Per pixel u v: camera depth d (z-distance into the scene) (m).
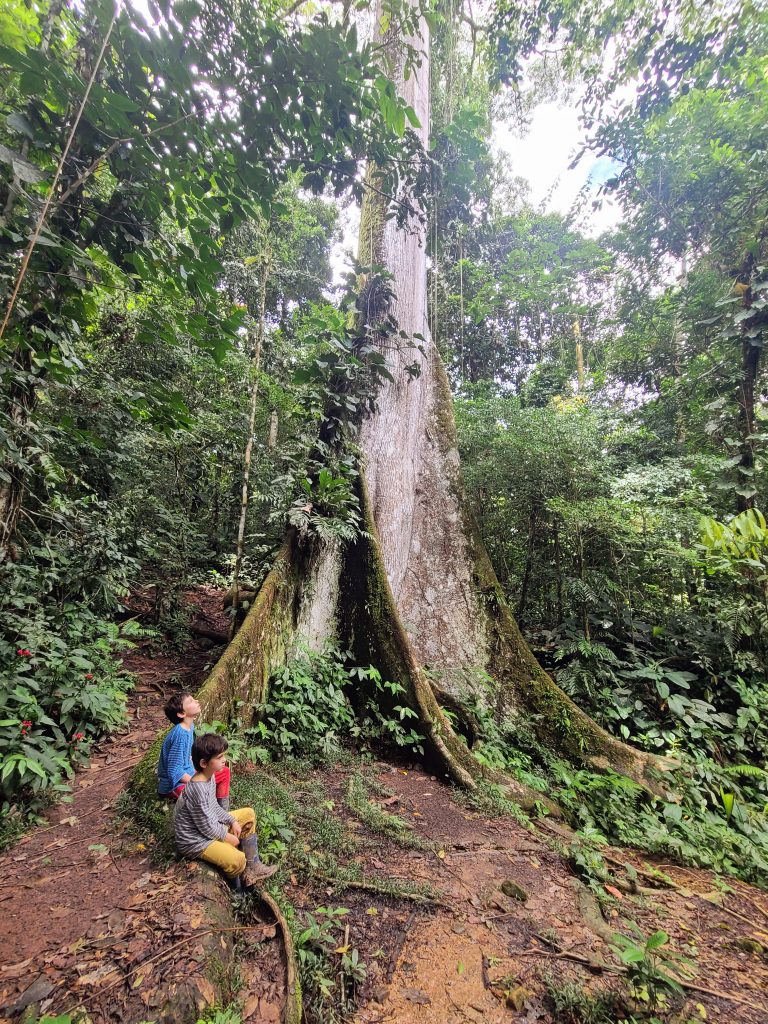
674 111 7.21
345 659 5.22
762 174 6.12
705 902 3.27
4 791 2.98
